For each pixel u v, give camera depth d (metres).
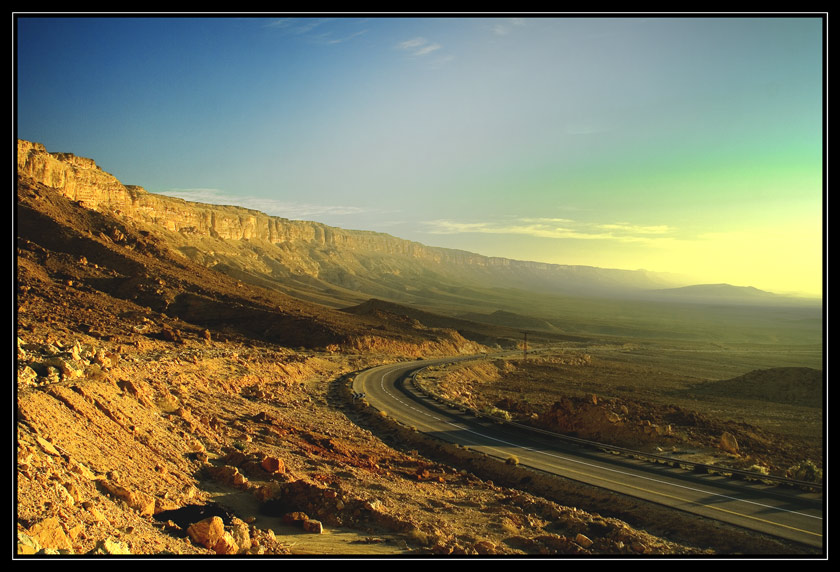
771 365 124.12
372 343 103.06
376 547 14.33
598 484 24.62
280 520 15.68
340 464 24.00
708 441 35.81
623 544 16.59
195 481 17.27
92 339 48.91
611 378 92.88
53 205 108.44
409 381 66.31
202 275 115.25
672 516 20.16
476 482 25.47
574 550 15.82
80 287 79.31
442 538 15.34
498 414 45.44
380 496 19.75
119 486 13.36
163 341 62.25
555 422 39.75
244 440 24.81
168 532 12.63
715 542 18.06
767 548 16.98
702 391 76.38
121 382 22.55
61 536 9.69
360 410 45.12
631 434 35.16
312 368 70.44
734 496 22.55
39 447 12.94
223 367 52.31
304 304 139.00
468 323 193.62
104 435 16.39
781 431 47.00
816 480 25.88
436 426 39.31
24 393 15.35
